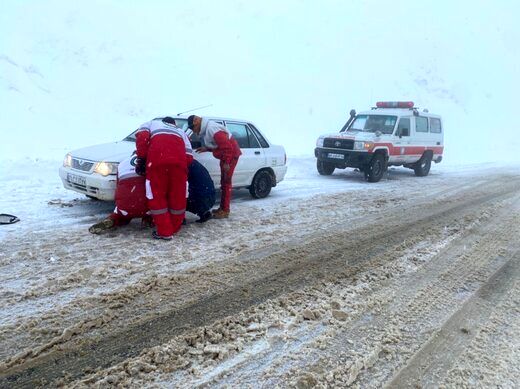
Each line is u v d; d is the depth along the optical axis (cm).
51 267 444
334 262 505
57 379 273
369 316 376
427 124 1377
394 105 1373
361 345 329
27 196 744
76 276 423
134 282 418
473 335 352
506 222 738
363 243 583
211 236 580
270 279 445
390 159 1234
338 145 1216
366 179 1212
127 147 691
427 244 591
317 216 729
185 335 329
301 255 523
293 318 365
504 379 297
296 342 329
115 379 275
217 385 276
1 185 802
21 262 452
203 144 686
